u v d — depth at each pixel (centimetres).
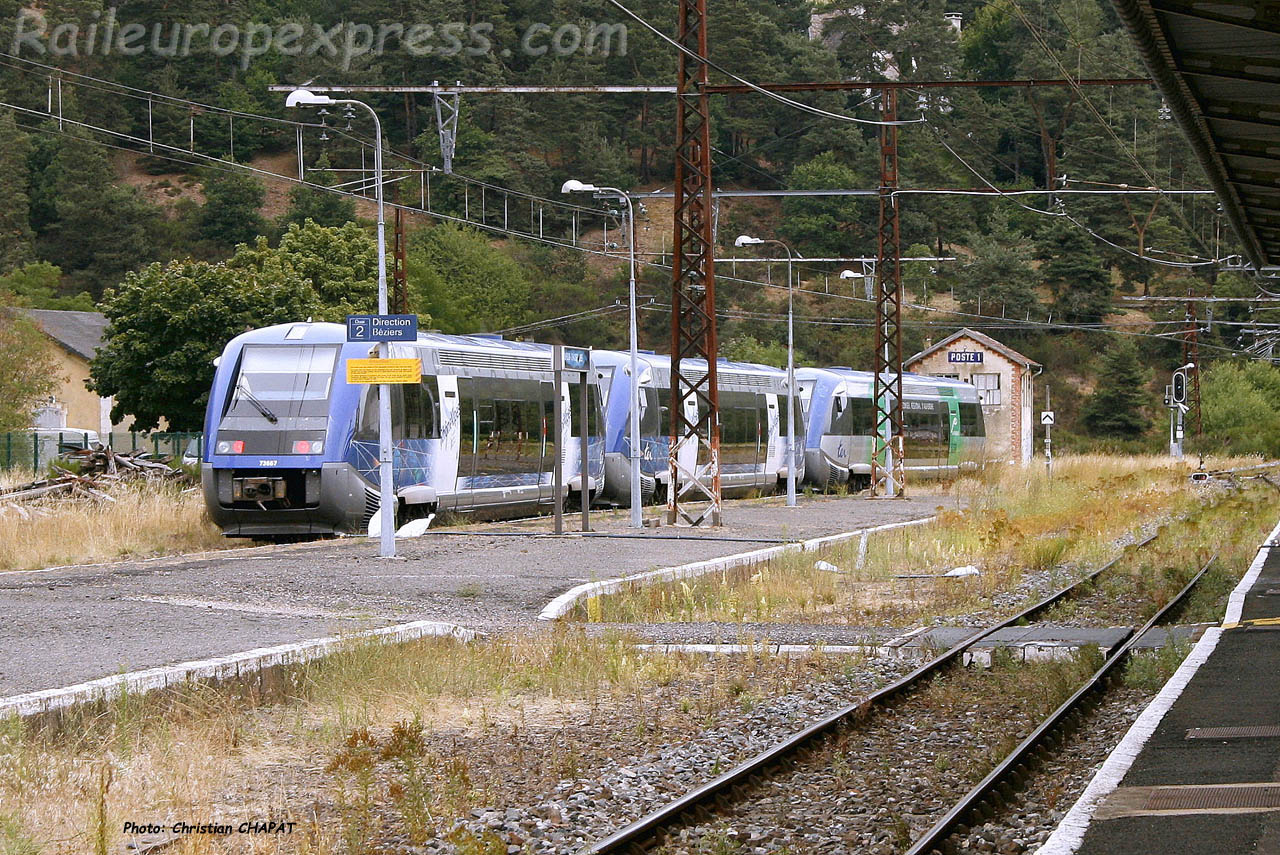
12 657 3484
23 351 13950
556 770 2647
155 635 3903
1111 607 5084
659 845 2172
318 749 2833
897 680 3612
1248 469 16762
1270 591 5200
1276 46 3584
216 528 7450
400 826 2281
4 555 6241
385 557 6178
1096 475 14425
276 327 7312
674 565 5972
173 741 2758
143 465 9662
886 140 11600
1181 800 2169
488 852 2070
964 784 2550
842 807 2417
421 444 7456
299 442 6912
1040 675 3612
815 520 8881
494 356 8288
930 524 8112
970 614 4941
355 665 3419
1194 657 3672
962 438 15025
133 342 13200
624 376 9731
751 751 2823
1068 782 2538
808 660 3912
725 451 10950
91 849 2084
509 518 8631
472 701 3381
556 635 4034
